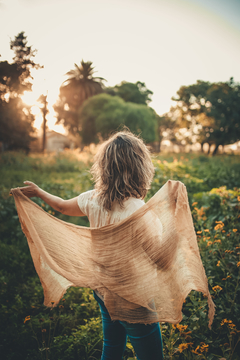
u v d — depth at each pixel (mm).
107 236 1237
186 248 1284
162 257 1204
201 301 1933
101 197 1284
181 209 1261
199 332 1875
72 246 1373
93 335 2076
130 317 1216
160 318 1214
